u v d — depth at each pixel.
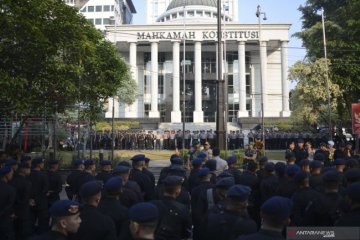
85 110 23.91
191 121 70.56
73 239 4.62
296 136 40.00
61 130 26.05
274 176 7.88
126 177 6.90
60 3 17.64
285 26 66.81
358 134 22.62
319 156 9.74
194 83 70.50
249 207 8.15
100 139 39.78
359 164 9.45
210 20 79.75
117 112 67.31
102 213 5.21
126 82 48.75
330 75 31.56
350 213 4.71
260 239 3.74
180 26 67.31
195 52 67.69
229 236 4.72
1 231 7.04
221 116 18.73
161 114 71.81
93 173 9.53
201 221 5.85
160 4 106.94
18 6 15.14
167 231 5.41
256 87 71.56
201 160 8.88
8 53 16.25
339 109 33.88
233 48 71.31
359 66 30.95
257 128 56.34
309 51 35.62
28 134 22.75
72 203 4.26
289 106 66.44
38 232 9.00
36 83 17.75
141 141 42.38
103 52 25.03
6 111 18.72
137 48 71.31
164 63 73.44
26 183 8.25
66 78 18.20
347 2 33.75
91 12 101.75
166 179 5.77
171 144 42.25
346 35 32.44
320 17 39.47
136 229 3.63
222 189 5.77
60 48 17.53
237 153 21.17
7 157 12.77
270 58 71.12
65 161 22.22
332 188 6.02
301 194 6.14
